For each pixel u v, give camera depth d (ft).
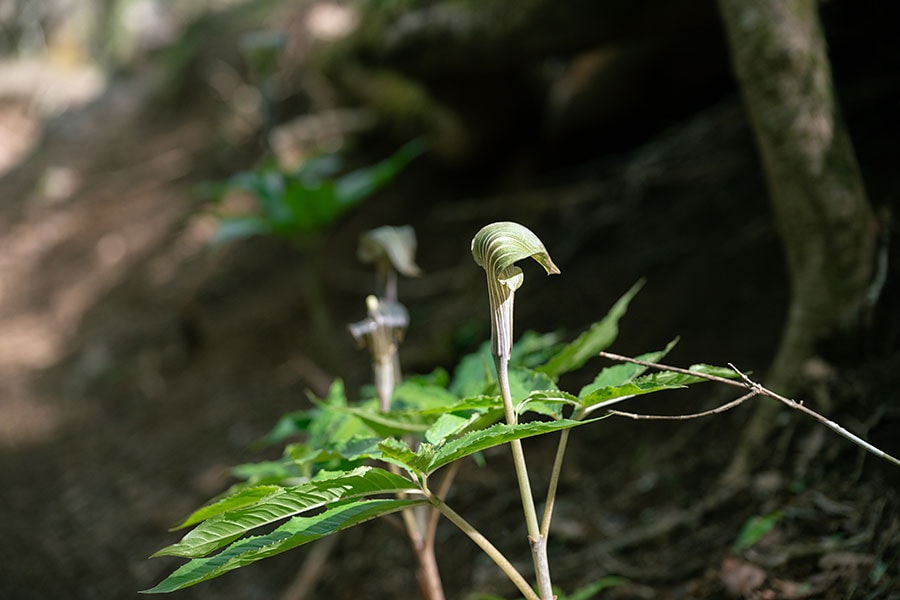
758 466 8.18
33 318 27.37
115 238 28.45
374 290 18.75
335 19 27.40
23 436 20.54
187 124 32.71
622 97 14.49
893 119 10.60
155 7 43.19
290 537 3.80
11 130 43.80
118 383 21.30
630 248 13.11
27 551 14.82
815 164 7.89
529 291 13.94
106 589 12.99
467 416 4.94
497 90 16.56
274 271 21.56
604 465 10.01
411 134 19.61
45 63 49.44
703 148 13.38
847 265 8.05
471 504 10.56
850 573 6.46
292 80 27.02
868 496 7.14
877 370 7.88
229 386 18.49
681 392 10.10
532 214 15.92
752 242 11.19
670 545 8.11
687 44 12.91
